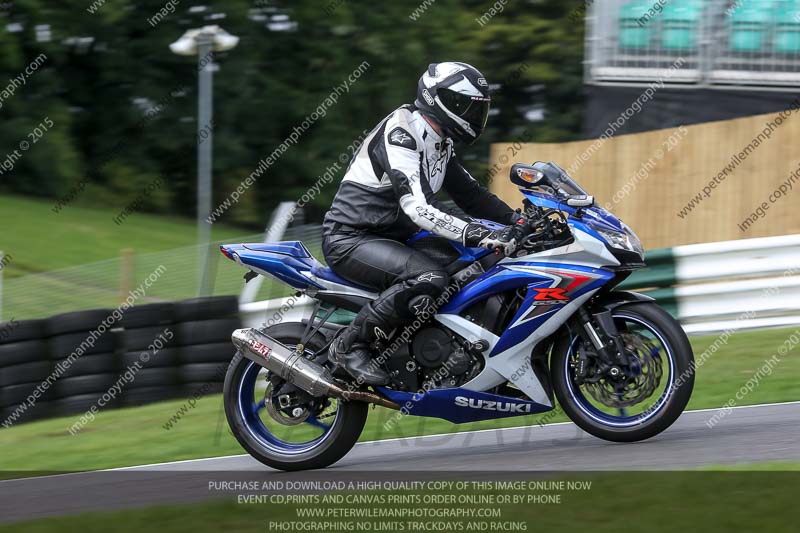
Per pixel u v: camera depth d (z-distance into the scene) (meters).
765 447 17.14
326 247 18.75
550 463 16.95
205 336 29.14
